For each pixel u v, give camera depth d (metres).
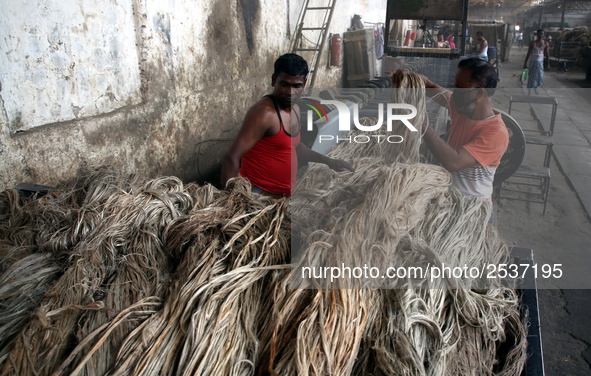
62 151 2.53
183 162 4.09
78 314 0.96
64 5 2.51
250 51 5.51
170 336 0.89
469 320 1.01
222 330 0.89
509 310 1.09
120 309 0.98
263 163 2.01
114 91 3.05
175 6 3.75
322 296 0.90
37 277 1.11
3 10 2.12
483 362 1.00
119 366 0.83
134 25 3.23
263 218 1.23
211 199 1.47
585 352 2.36
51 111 2.47
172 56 3.77
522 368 1.00
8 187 2.18
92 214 1.31
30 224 1.42
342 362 0.83
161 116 3.64
